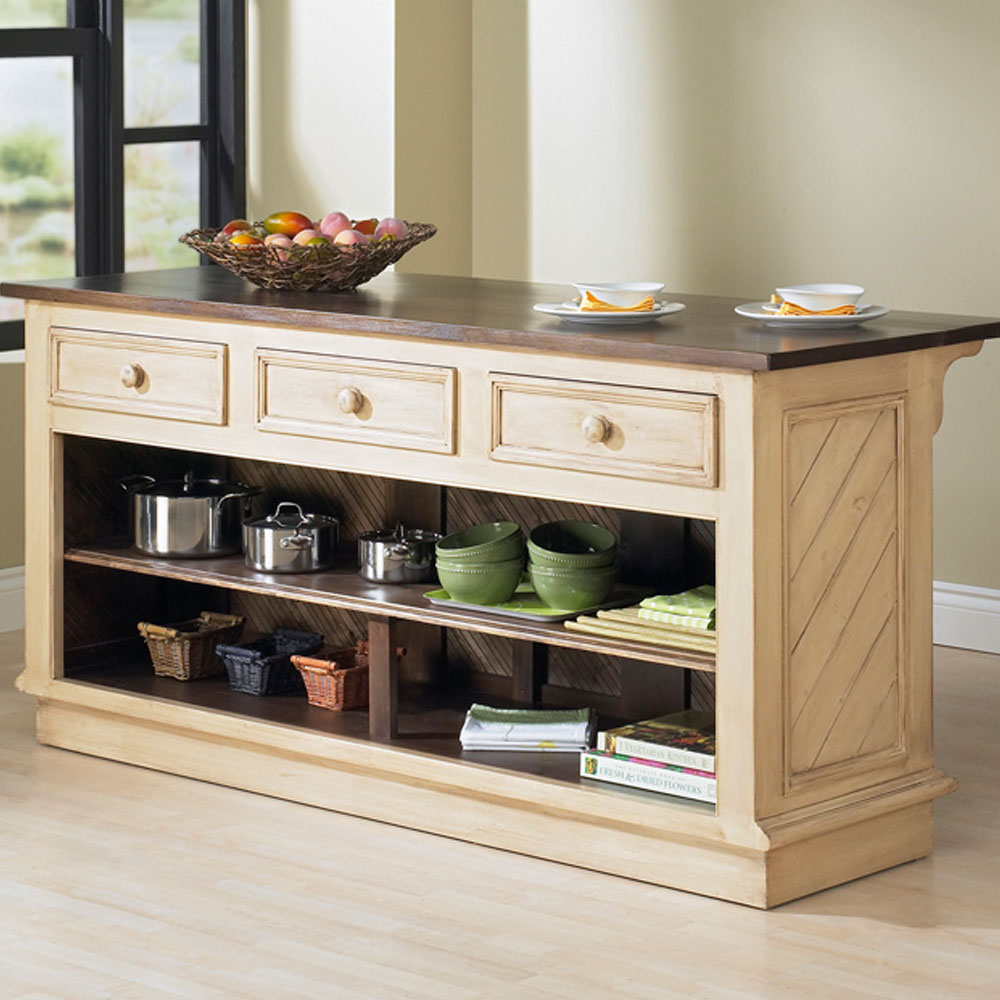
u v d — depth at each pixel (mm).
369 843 3902
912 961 3289
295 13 6359
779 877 3531
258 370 4062
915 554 3750
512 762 3893
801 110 5723
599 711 4270
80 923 3441
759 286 5891
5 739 4645
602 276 6230
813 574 3527
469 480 3773
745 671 3436
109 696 4422
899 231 5582
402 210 6230
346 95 6273
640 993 3148
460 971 3236
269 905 3541
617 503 3562
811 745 3580
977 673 5316
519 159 6363
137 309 4211
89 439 4660
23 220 5949
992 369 5445
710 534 4055
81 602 4727
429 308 4023
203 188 6531
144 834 3938
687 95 5953
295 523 4430
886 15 5520
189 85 6438
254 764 4227
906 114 5520
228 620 4738
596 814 3678
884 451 3648
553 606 3930
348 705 4297
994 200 5398
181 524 4473
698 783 3615
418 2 6191
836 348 3410
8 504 5742
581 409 3582
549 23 6219
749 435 3355
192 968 3242
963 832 3988
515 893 3615
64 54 5938
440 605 4039
